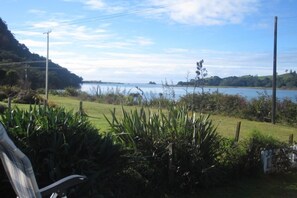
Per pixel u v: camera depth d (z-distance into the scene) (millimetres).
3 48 100750
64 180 3914
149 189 7113
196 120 7980
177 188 7480
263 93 32125
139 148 7309
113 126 7723
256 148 9445
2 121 5770
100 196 5609
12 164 3178
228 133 18109
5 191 5457
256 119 29656
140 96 14000
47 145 5566
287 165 10016
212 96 30812
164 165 7316
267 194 8133
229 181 8680
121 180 6480
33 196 3168
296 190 8578
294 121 27734
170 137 7574
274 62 29250
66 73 101062
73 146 5715
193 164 7469
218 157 8594
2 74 61281
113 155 6250
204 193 7758
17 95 33875
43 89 66125
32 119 5785
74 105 32625
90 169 5746
